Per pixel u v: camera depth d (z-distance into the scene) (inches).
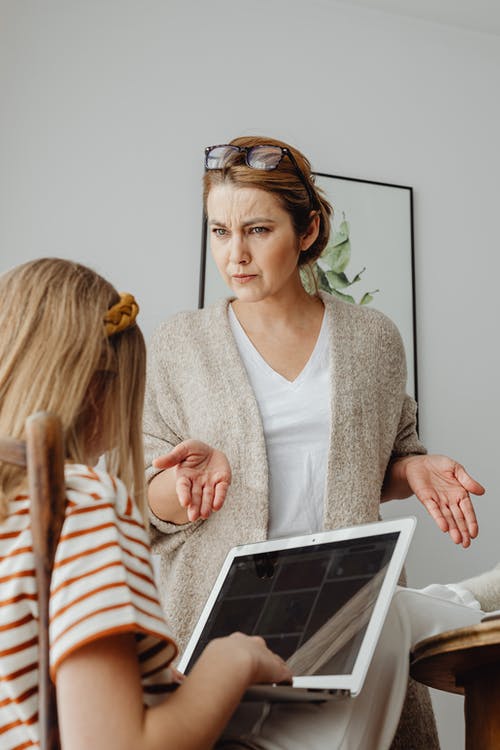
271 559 42.6
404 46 113.3
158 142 102.2
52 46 102.3
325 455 57.9
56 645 26.1
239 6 109.1
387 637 38.9
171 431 60.6
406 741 50.1
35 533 26.7
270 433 58.0
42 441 26.6
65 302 32.7
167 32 106.0
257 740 36.0
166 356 61.7
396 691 38.0
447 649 34.3
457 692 43.5
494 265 108.3
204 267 98.8
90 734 25.3
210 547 56.1
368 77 111.0
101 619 26.3
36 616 27.7
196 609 55.6
